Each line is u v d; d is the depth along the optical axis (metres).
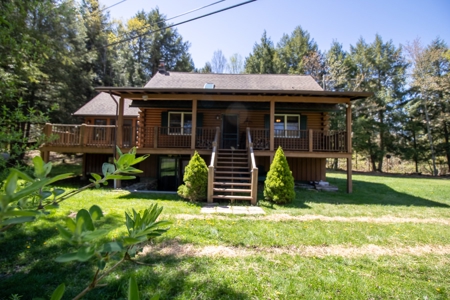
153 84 12.06
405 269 3.28
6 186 0.64
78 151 9.34
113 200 6.79
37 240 3.79
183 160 11.66
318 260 3.46
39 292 2.57
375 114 22.53
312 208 6.54
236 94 8.90
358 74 23.77
